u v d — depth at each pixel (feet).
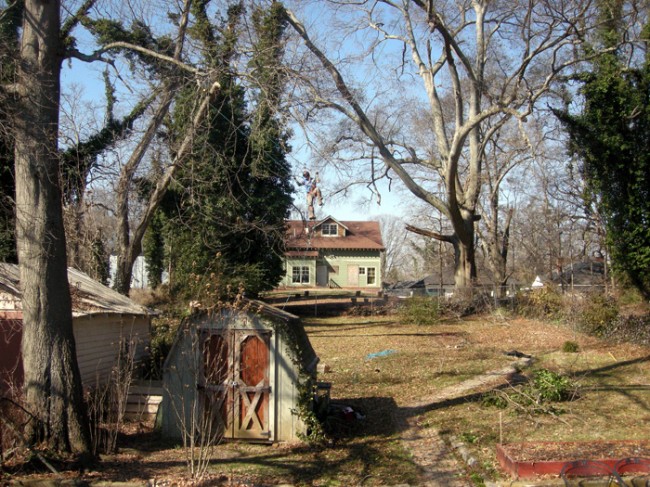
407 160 98.58
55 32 28.96
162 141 52.39
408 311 91.86
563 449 26.73
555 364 51.31
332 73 59.36
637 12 68.85
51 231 27.86
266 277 86.38
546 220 142.41
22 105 28.07
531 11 70.44
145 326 52.65
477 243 151.43
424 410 38.14
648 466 23.95
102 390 38.14
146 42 47.26
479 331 79.15
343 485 25.00
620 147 71.15
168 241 85.35
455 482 25.07
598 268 137.28
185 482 24.41
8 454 26.07
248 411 30.99
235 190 75.97
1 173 48.88
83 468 26.35
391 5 91.56
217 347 31.50
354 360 59.26
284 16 46.70
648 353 53.67
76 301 42.32
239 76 34.83
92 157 63.52
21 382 38.19
